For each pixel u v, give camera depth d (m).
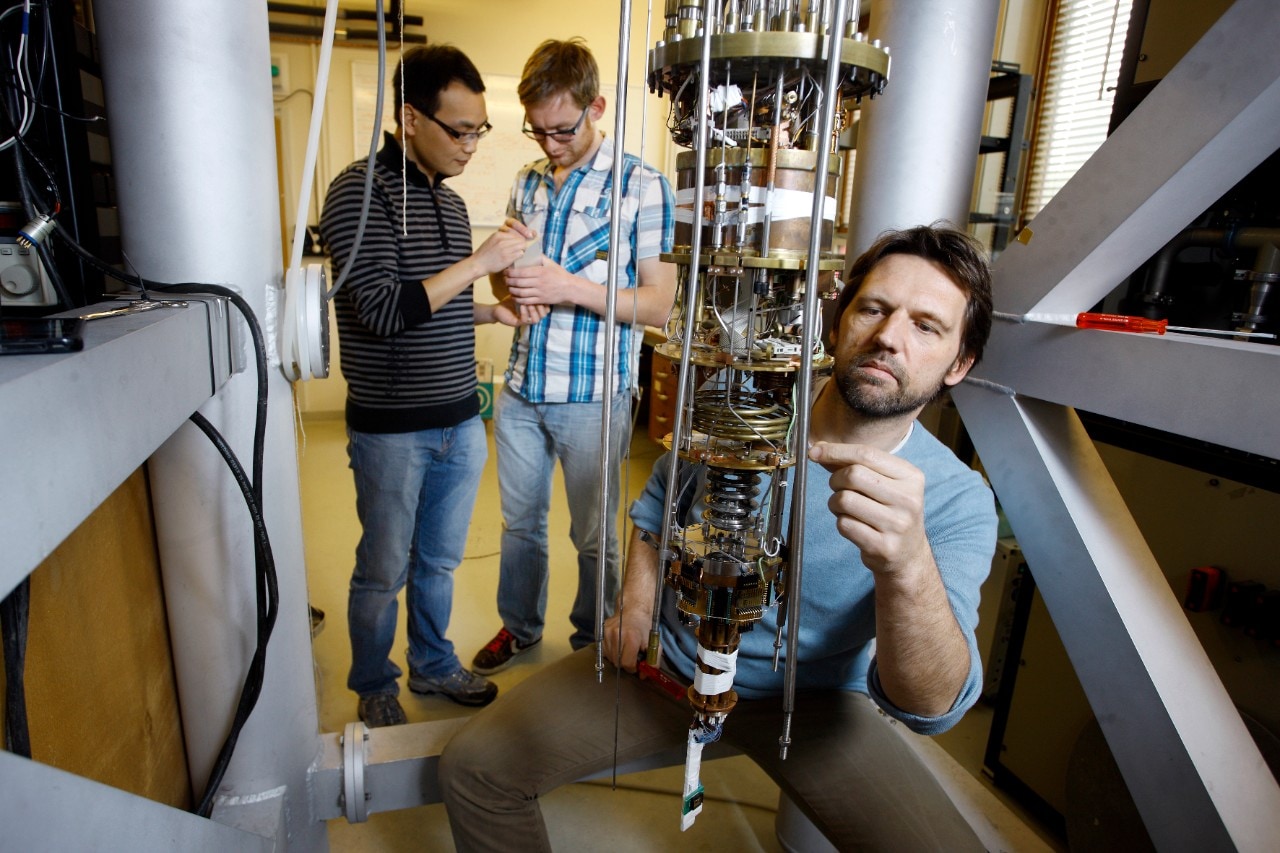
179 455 0.84
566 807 1.53
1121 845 1.19
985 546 0.98
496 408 1.90
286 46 3.69
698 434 0.65
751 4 0.56
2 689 0.55
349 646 2.03
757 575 0.66
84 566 0.72
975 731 1.81
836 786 1.01
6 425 0.30
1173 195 0.78
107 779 0.76
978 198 2.83
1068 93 2.53
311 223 3.88
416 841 1.44
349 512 2.96
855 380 0.94
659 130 3.76
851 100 0.65
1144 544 0.93
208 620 0.90
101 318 0.53
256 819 0.94
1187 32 1.20
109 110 0.76
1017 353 0.94
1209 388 0.70
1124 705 0.89
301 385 4.16
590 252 1.76
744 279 0.61
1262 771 0.85
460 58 1.48
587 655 1.20
